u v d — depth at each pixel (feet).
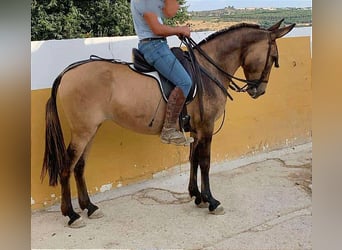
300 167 16.66
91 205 12.34
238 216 12.33
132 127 11.81
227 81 12.64
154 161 15.20
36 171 12.69
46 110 11.32
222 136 16.83
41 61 12.60
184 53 11.94
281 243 10.69
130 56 14.56
